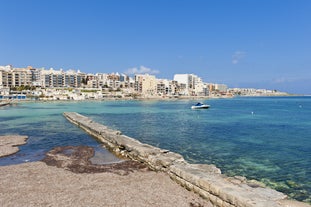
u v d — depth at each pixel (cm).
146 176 1733
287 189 1638
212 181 1348
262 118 6538
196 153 2598
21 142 3008
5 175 1716
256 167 2111
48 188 1479
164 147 2888
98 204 1270
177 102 17325
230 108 11012
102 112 8538
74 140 3228
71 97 17825
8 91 17212
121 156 2364
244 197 1136
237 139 3419
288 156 2477
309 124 5216
